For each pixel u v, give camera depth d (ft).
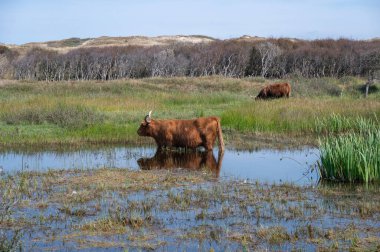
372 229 25.73
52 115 60.90
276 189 33.86
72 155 46.44
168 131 48.83
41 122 60.29
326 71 150.51
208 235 25.14
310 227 25.41
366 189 33.94
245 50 161.48
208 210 29.19
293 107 64.39
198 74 156.56
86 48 177.99
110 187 33.91
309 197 31.96
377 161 35.94
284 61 155.02
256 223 26.91
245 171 39.86
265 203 30.60
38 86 100.78
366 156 36.11
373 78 118.21
